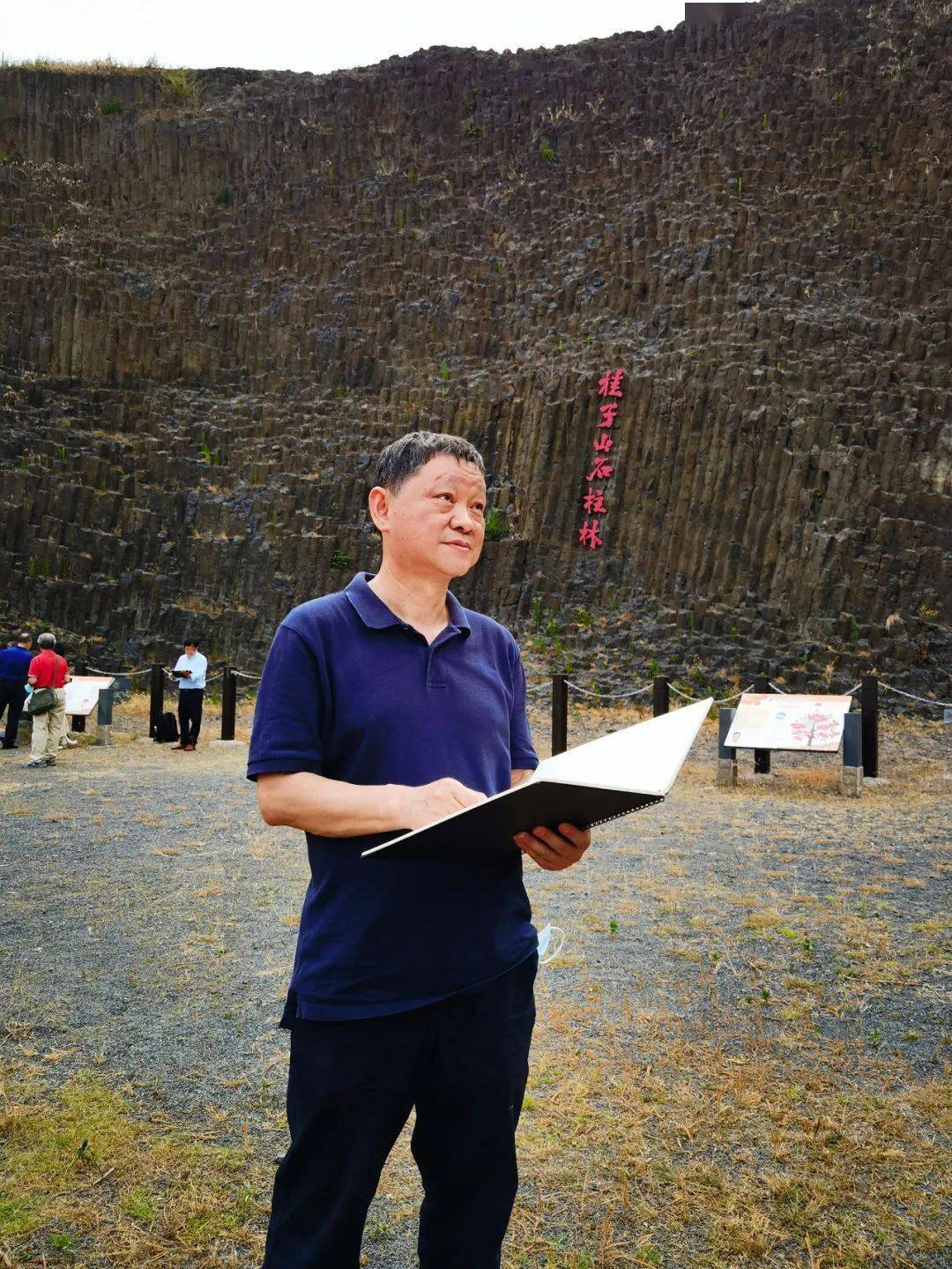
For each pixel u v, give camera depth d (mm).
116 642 21406
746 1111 3662
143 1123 3570
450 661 2225
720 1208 3066
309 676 2062
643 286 22828
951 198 20969
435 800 1899
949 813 9492
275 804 1993
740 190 23078
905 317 19375
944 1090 3820
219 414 25141
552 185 26672
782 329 20094
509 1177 2111
